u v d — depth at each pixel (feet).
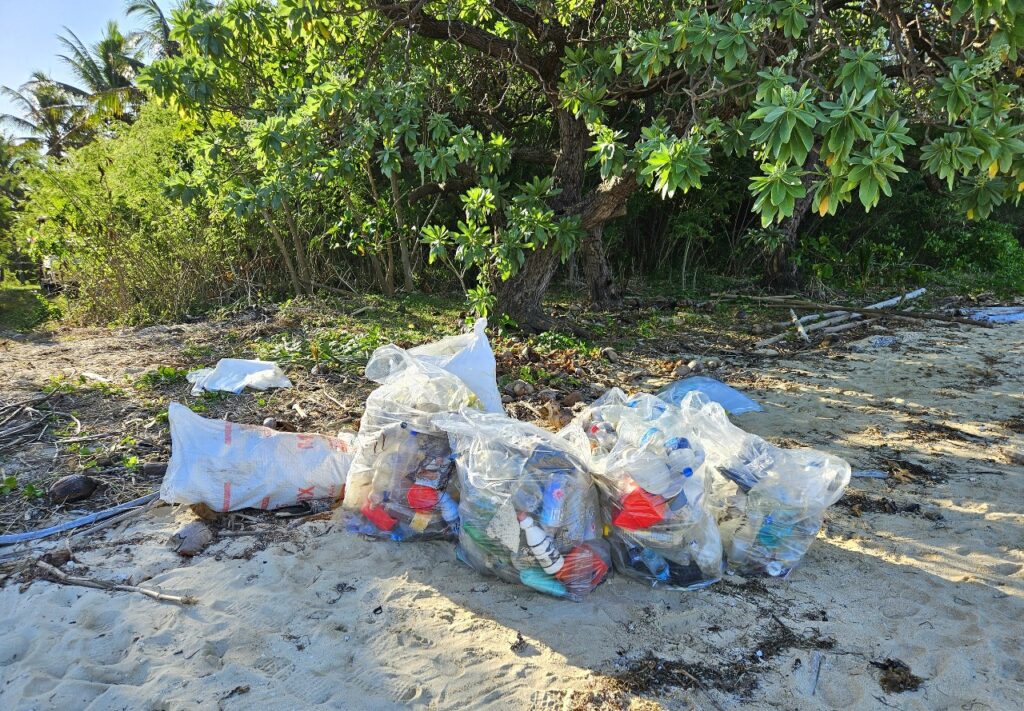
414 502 12.69
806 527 12.17
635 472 11.41
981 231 61.98
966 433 19.03
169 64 27.63
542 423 17.93
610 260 52.49
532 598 11.21
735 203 53.06
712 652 10.06
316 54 28.37
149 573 11.70
